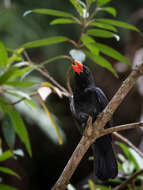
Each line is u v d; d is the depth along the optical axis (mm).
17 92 4945
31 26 12234
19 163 14555
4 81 4730
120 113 14531
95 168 6797
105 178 6723
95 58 6121
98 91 7109
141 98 14047
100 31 5730
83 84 7191
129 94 14211
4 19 11805
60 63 12477
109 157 6781
